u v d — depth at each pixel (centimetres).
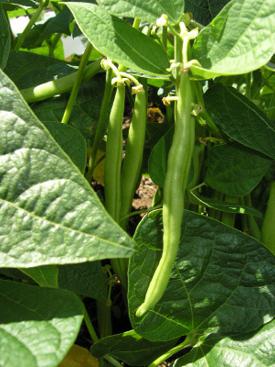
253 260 42
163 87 57
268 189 51
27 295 34
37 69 50
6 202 32
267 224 47
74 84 46
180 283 41
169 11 39
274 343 40
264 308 41
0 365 29
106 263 58
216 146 46
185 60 37
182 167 36
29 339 30
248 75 50
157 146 44
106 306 50
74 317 32
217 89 46
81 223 30
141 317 40
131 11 38
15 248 31
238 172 46
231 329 41
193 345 42
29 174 32
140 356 44
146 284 40
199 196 46
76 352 45
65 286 43
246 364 39
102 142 53
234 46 38
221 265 42
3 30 45
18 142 32
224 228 41
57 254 31
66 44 87
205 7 52
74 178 31
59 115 48
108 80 45
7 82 32
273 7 37
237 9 38
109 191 43
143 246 40
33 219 31
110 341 42
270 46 36
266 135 45
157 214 40
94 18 38
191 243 41
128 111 83
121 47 38
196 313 42
